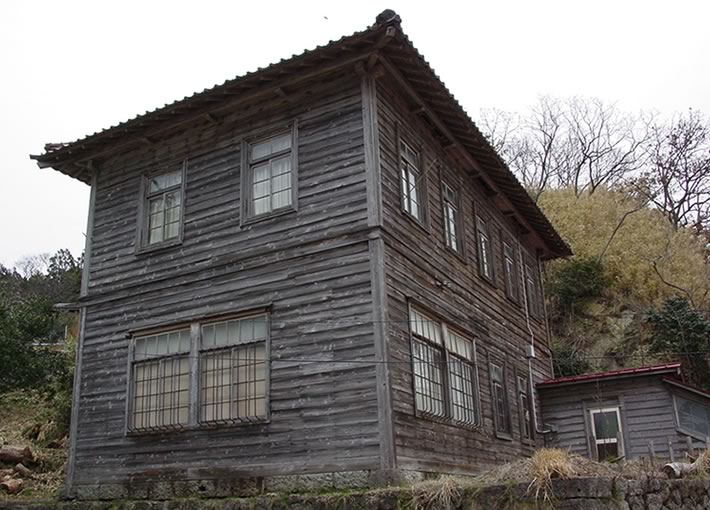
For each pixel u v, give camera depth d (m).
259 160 11.99
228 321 11.38
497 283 16.25
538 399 17.72
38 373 22.55
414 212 12.12
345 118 11.14
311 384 10.20
